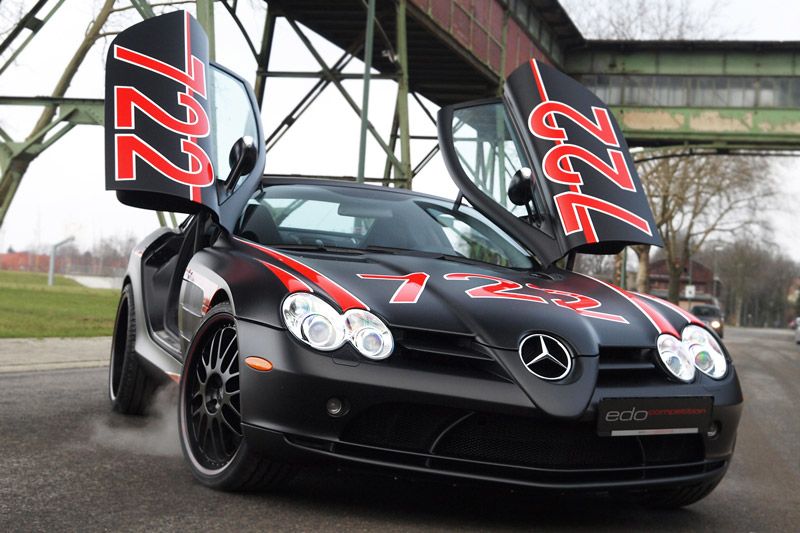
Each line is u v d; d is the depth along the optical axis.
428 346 2.82
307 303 2.85
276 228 3.76
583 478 2.89
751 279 106.88
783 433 6.07
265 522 2.68
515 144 4.42
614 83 32.34
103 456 3.55
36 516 2.62
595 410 2.81
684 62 32.03
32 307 14.44
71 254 83.75
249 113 4.04
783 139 31.53
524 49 26.56
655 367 3.07
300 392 2.74
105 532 2.49
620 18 40.97
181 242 4.66
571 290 3.48
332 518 2.78
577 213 4.09
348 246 3.76
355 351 2.77
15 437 3.88
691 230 45.38
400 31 17.34
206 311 3.32
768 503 3.62
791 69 31.58
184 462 3.50
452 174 4.38
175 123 3.56
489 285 3.27
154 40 3.73
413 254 3.76
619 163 4.41
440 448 2.83
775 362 16.56
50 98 12.97
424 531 2.73
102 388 5.76
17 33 15.00
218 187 3.66
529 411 2.73
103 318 13.42
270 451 2.79
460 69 22.42
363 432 2.80
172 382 3.95
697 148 31.78
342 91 17.78
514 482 2.80
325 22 18.69
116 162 3.40
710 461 3.15
